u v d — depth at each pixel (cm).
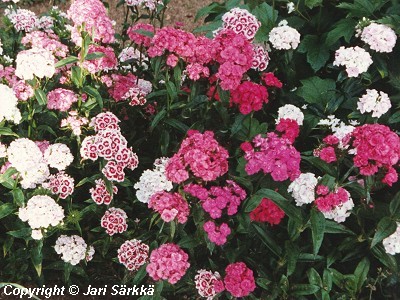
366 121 102
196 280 89
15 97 90
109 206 101
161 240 97
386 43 102
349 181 89
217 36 93
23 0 194
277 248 89
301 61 122
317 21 123
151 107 111
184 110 101
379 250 89
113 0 191
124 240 103
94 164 103
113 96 107
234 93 92
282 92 112
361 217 90
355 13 115
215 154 82
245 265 87
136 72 122
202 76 98
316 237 82
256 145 85
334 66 113
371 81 109
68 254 95
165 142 104
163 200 83
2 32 133
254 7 130
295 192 84
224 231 83
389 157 78
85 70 101
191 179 83
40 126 99
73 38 100
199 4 195
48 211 90
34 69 90
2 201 102
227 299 94
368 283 95
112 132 94
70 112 99
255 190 87
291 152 81
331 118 101
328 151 85
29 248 100
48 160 93
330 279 89
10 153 88
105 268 109
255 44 108
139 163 108
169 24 188
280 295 91
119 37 130
